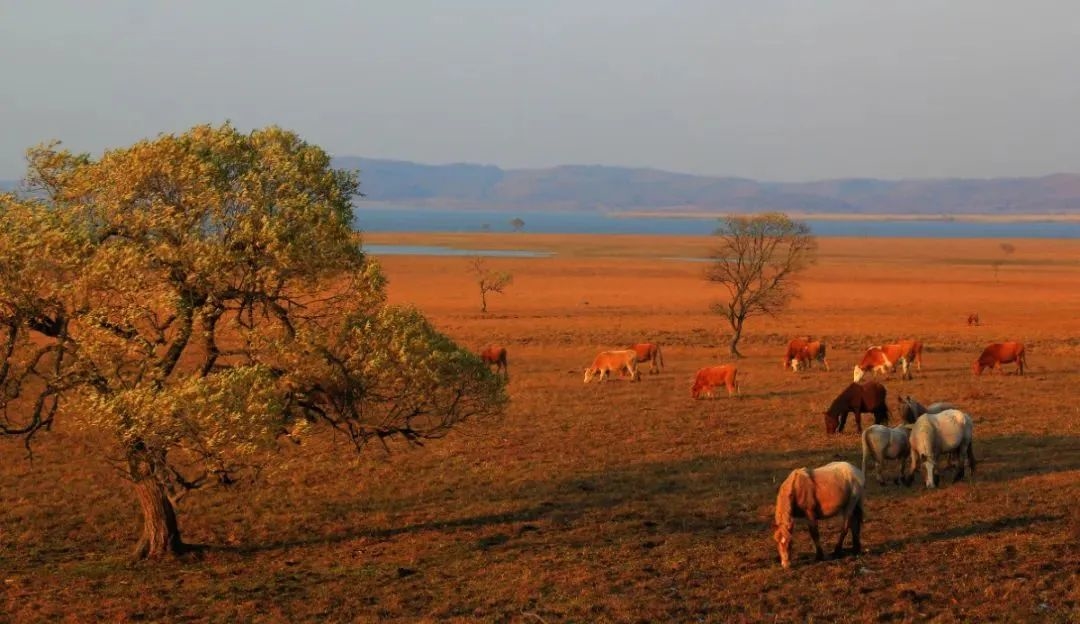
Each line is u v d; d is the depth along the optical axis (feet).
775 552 53.93
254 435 51.67
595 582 50.62
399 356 58.03
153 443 53.21
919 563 50.39
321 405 62.90
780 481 73.82
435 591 51.16
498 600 48.78
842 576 48.98
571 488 75.82
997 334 193.36
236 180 56.75
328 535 64.85
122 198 55.01
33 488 78.64
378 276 60.08
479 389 64.28
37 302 53.57
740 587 48.42
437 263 434.30
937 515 59.06
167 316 55.01
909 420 76.38
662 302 277.23
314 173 59.26
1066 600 43.86
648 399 119.75
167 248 53.72
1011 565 49.24
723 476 76.64
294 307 61.77
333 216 57.06
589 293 305.53
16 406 107.14
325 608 48.98
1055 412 100.01
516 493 75.10
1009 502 61.05
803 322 223.92
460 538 62.39
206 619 48.19
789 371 146.30
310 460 87.66
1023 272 402.93
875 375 137.39
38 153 56.49
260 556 60.18
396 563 57.16
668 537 58.75
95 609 50.03
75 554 61.98
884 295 297.33
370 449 91.71
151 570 57.41
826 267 428.15
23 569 58.39
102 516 70.85
